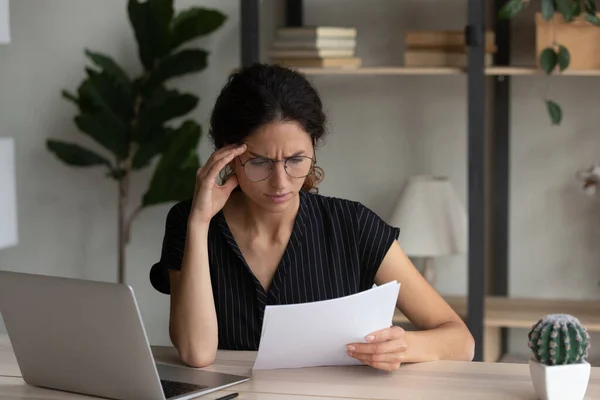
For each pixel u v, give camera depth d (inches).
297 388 73.0
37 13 170.7
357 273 90.0
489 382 74.4
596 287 156.6
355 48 159.9
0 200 149.5
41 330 73.0
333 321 75.4
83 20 169.2
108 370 70.6
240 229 89.6
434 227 146.5
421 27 157.6
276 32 149.0
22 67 171.9
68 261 173.9
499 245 157.0
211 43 163.9
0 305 74.9
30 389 75.2
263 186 80.4
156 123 156.6
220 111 82.7
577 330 67.9
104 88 155.9
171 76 156.3
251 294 88.4
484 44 137.3
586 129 154.1
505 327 158.1
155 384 68.6
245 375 77.4
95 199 172.1
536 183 156.9
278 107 78.8
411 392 71.6
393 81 159.6
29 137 172.9
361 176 161.8
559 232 156.9
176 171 153.9
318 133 82.4
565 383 67.7
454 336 85.4
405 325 157.2
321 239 90.0
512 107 156.3
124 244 162.4
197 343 80.7
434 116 158.7
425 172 159.6
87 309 69.2
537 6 152.3
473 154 137.6
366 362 76.5
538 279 158.2
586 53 138.3
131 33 167.6
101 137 157.8
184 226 89.8
